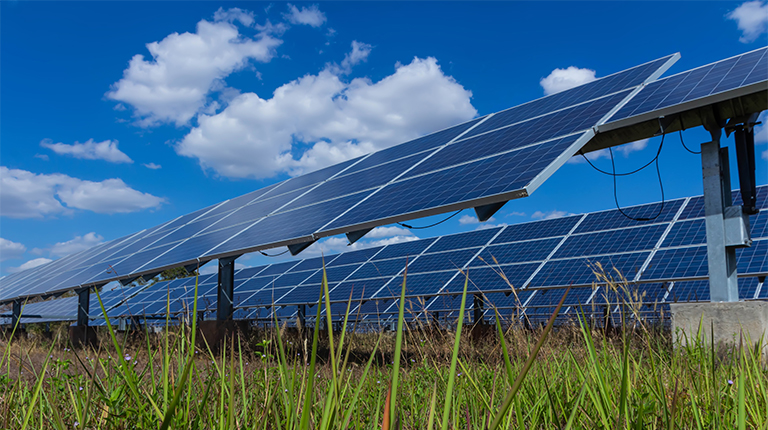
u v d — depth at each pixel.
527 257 17.30
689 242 14.13
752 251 13.19
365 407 2.96
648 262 14.18
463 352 4.04
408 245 24.31
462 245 20.81
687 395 2.31
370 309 19.39
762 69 7.61
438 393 3.36
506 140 10.20
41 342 9.00
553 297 17.03
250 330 12.00
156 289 29.81
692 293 14.88
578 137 8.12
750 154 8.32
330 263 26.67
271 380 2.73
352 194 11.73
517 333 3.69
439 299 17.22
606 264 14.89
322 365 4.64
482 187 7.82
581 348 3.69
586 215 18.72
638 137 8.75
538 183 7.12
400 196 9.58
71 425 2.47
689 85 8.57
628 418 1.72
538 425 2.26
